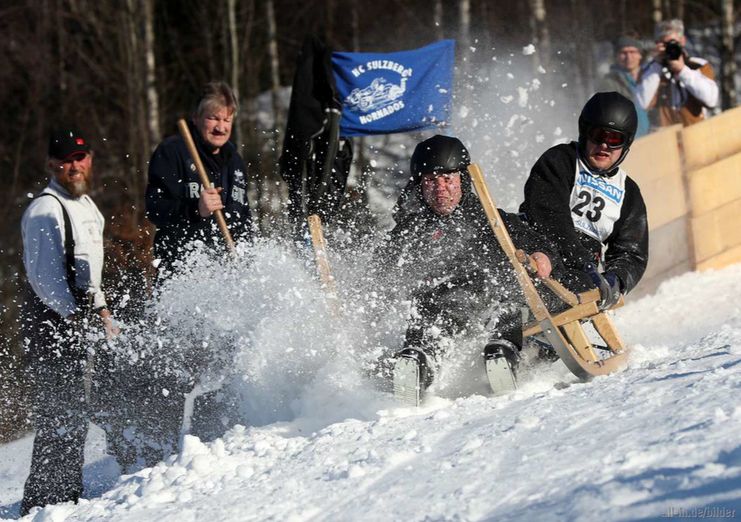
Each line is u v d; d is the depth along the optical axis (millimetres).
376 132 15500
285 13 38719
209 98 10664
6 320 25688
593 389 7801
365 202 15742
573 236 10016
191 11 36781
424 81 15438
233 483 7246
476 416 7684
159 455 10727
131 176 31969
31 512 8172
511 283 9641
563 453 6090
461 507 5676
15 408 11969
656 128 18109
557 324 9695
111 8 35312
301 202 12836
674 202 15133
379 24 37125
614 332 10242
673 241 15133
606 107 9820
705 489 4973
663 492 5078
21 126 36031
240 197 11164
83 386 9836
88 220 10047
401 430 7715
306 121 12602
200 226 10742
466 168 9781
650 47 20547
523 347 10195
